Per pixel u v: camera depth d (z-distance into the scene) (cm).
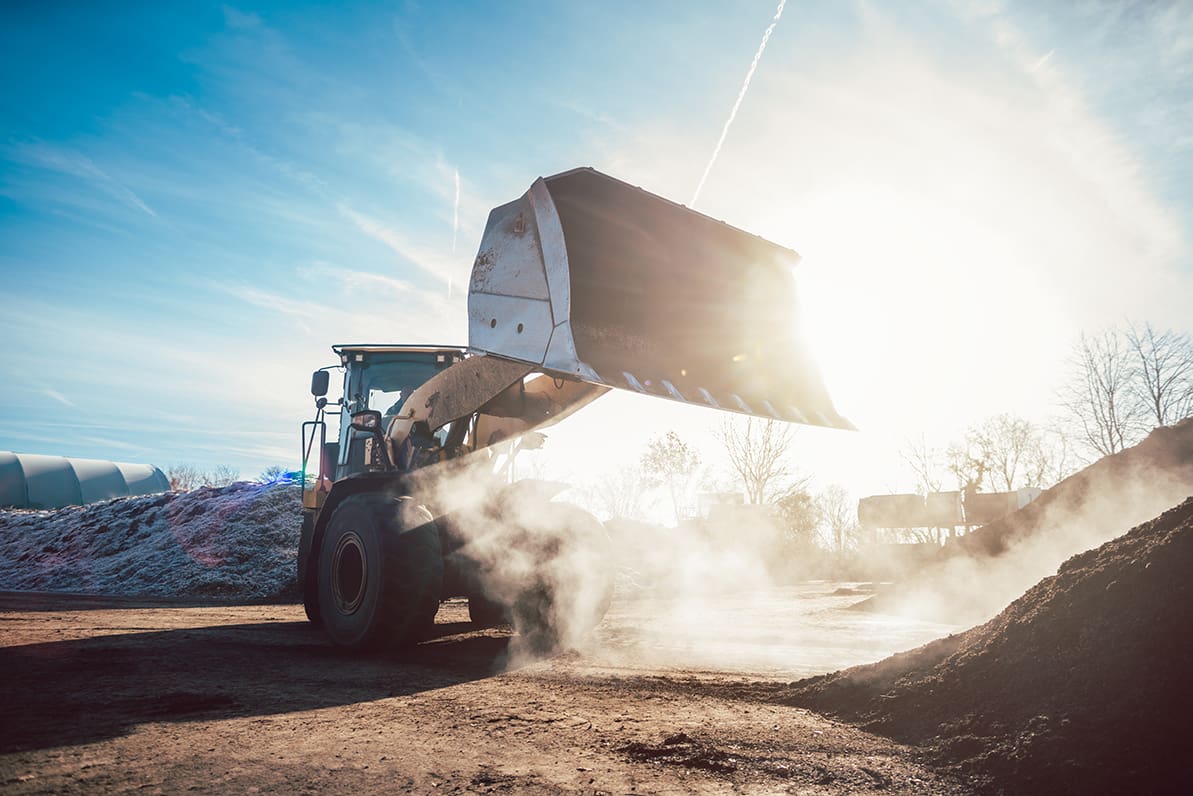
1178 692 235
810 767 244
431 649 565
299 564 788
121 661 468
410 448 643
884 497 3300
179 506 1950
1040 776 221
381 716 319
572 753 261
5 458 3925
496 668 472
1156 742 222
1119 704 241
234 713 318
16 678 396
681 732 285
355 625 541
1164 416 2806
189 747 256
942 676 314
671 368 549
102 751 248
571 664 493
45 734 270
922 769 243
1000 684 288
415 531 542
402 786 218
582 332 517
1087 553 332
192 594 1473
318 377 754
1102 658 263
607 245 553
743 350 599
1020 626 311
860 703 329
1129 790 207
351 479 620
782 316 633
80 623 770
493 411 612
